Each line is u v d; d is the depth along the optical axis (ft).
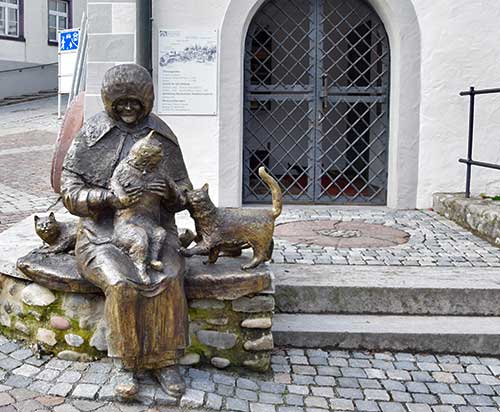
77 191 11.35
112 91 11.45
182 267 11.18
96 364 11.94
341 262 16.16
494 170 23.73
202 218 11.74
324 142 27.30
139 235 10.81
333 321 13.84
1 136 49.26
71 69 51.21
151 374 11.14
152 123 12.01
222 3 22.98
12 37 77.05
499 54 23.36
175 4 22.91
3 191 29.81
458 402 11.39
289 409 10.89
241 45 23.21
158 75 23.12
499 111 23.50
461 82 23.50
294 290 14.23
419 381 12.15
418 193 23.93
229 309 12.06
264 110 26.12
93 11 22.79
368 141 26.48
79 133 11.76
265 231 11.96
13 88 77.36
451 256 16.92
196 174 23.53
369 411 10.97
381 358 13.07
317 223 21.18
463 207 20.62
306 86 24.85
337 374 12.31
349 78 25.34
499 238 17.90
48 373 11.59
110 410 10.42
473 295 14.21
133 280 10.45
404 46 23.35
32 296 12.46
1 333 13.29
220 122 23.31
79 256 11.33
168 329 10.72
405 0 23.15
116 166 11.66
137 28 22.27
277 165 26.27
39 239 15.02
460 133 23.66
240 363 12.16
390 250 17.47
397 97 23.68
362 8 24.79
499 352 13.32
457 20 23.29
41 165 37.17
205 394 10.96
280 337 13.34
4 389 11.00
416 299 14.23
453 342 13.30
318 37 24.72
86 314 12.07
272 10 25.09
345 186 25.34
